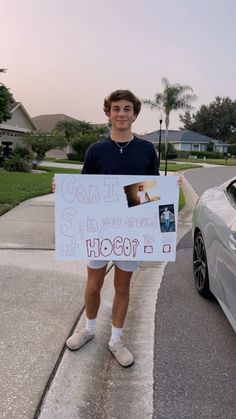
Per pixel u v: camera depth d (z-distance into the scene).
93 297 2.77
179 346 2.93
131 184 2.51
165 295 3.87
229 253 2.77
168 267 4.74
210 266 3.36
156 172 2.62
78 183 2.52
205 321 3.33
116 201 2.54
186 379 2.54
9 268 4.35
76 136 34.62
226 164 39.94
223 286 2.92
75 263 4.57
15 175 14.95
